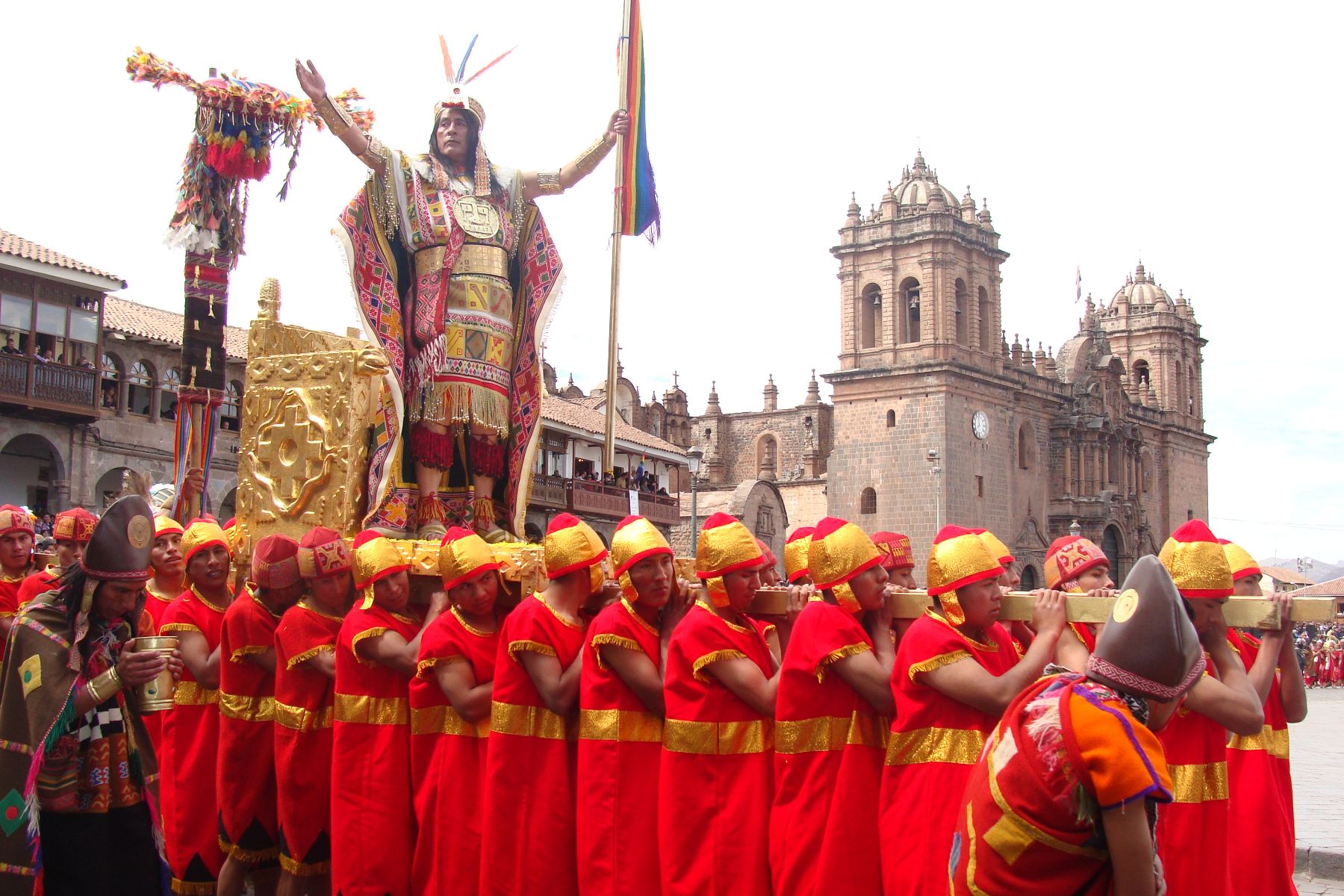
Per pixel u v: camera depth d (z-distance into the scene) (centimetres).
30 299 3256
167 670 654
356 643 734
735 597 632
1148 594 392
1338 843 1111
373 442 909
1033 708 407
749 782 621
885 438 6406
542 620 678
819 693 603
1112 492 7462
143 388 3709
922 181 6700
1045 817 390
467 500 949
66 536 1002
